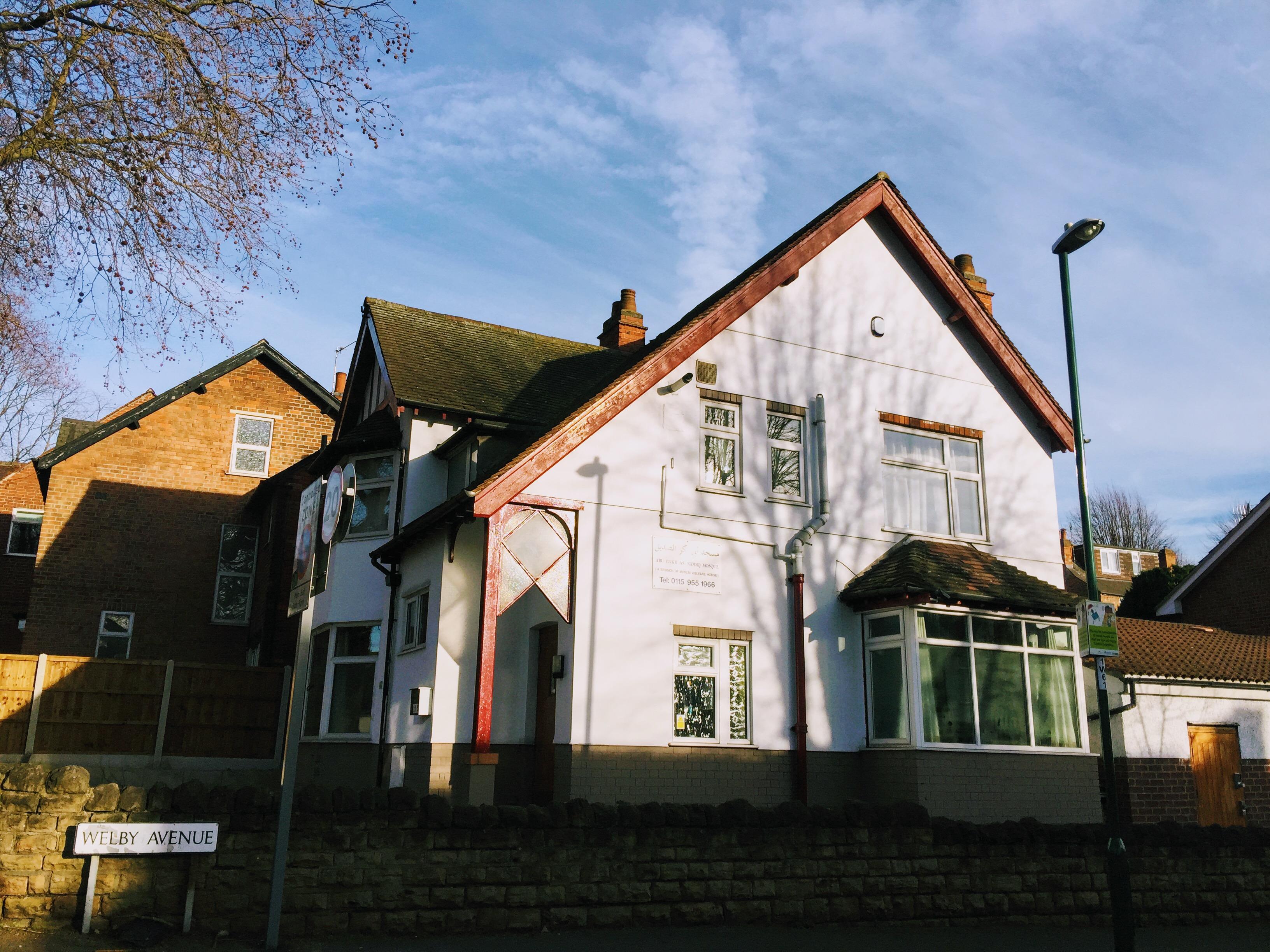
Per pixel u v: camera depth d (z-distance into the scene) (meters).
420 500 17.62
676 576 15.10
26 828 8.62
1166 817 18.53
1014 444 19.03
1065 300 13.00
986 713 15.77
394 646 17.06
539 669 15.62
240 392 27.42
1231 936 12.66
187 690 19.05
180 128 11.27
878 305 18.16
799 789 15.13
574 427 14.71
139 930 8.49
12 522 32.34
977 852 12.38
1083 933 12.18
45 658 18.17
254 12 11.23
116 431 26.14
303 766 18.23
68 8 10.90
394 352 18.73
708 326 16.14
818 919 11.35
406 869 9.74
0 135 11.03
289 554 23.86
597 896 10.45
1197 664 20.12
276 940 8.73
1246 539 27.64
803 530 16.27
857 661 16.20
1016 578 17.02
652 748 14.34
